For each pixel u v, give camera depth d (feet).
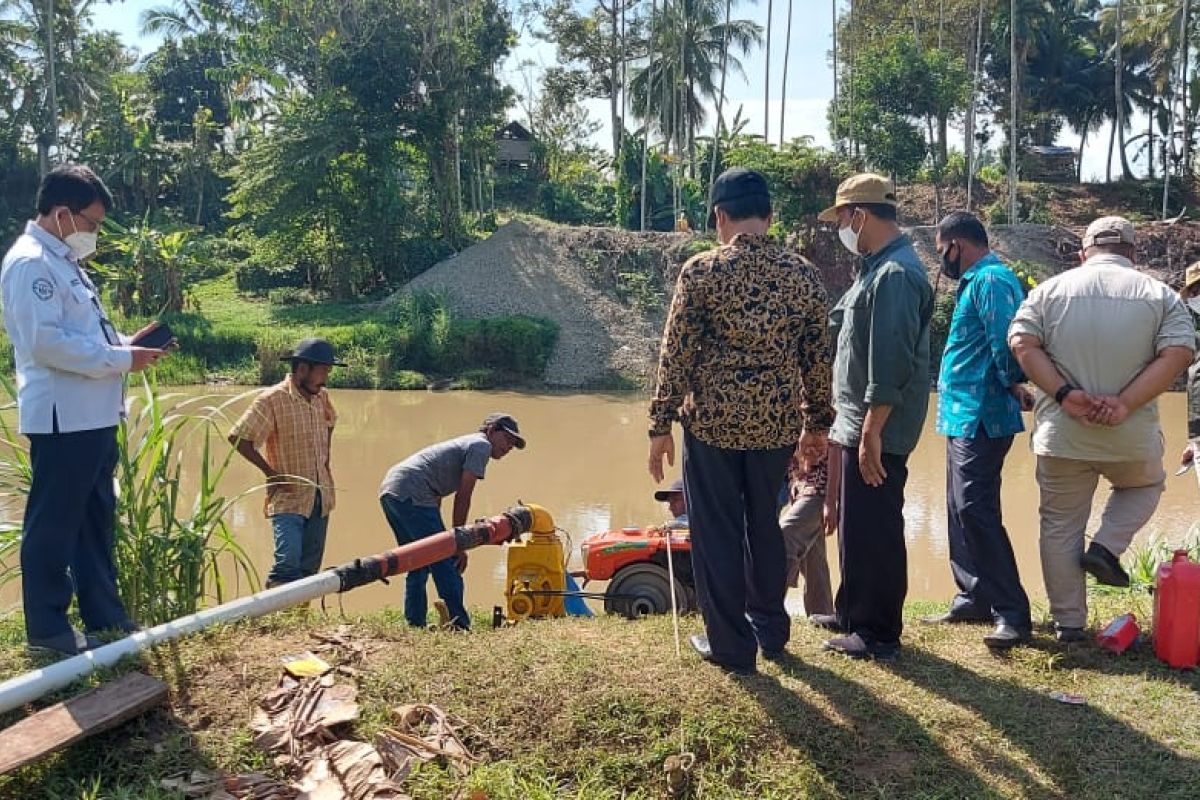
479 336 80.64
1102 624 15.46
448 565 18.60
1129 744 11.52
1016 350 13.92
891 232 13.17
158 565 15.71
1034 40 140.97
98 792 10.15
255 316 93.20
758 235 12.30
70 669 11.68
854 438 13.34
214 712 11.44
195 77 170.60
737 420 12.23
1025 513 35.50
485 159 123.13
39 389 12.43
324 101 101.40
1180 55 117.60
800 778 10.73
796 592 26.18
